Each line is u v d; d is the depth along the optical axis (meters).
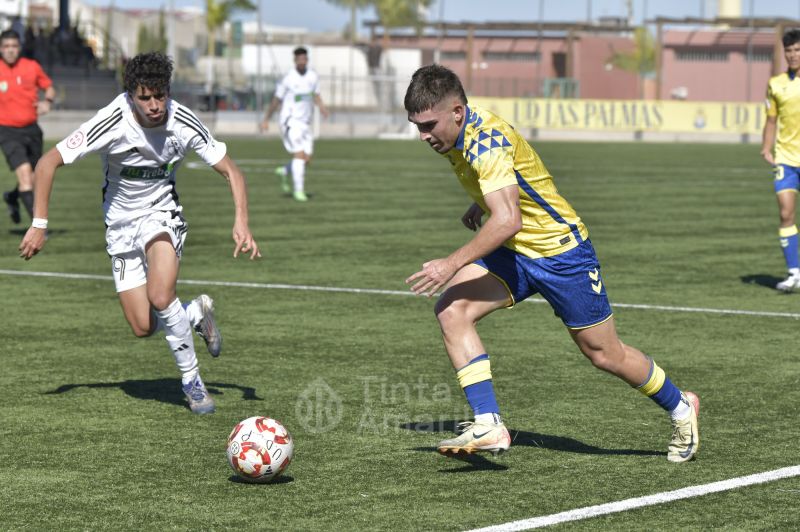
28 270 17.55
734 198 31.23
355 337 12.69
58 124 63.50
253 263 18.33
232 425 9.12
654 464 8.09
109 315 13.99
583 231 7.84
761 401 9.99
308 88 29.20
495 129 7.51
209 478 7.73
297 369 11.13
